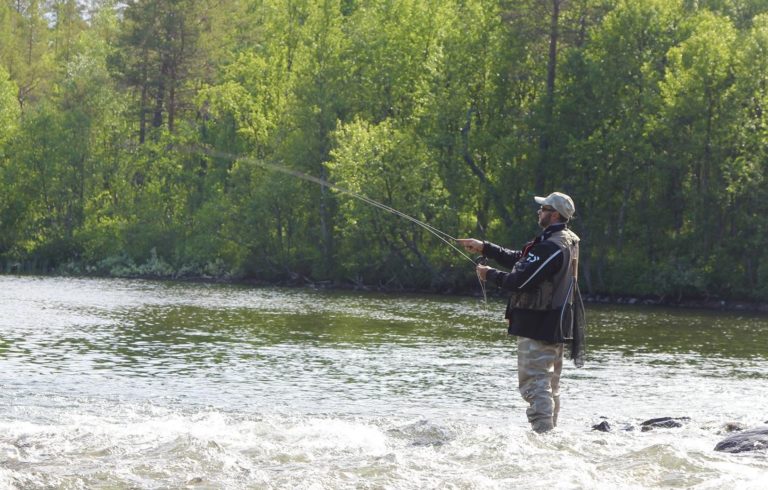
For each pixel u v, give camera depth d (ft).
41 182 205.67
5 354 54.95
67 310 92.58
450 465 22.36
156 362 53.52
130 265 190.29
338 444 25.57
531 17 161.07
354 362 56.03
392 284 162.61
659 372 55.01
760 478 20.75
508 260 29.78
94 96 210.59
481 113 172.65
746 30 168.76
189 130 199.11
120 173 207.72
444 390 45.27
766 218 140.56
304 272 176.04
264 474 21.42
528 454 23.27
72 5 307.99
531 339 27.76
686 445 26.50
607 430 33.01
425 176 158.92
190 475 21.21
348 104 176.76
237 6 227.20
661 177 155.22
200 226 184.55
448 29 175.01
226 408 37.88
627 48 153.48
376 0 191.11
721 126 143.33
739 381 51.42
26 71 265.75
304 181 174.60
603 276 155.94
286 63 191.21
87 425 29.76
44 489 19.83
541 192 161.58
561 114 158.81
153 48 212.43
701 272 145.18
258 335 71.72
